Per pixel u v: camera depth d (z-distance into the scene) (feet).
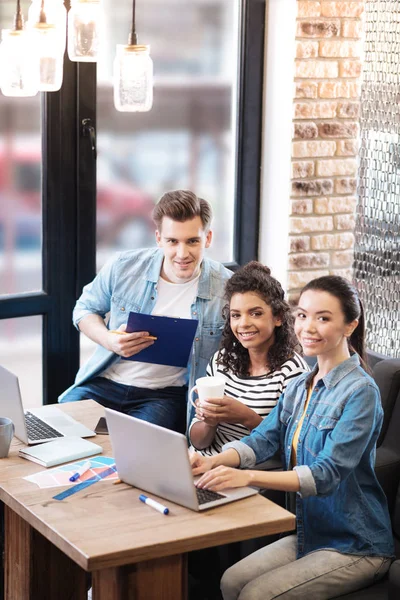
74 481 7.73
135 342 9.89
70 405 9.76
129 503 7.30
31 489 7.55
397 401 9.73
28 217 12.30
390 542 8.31
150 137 13.00
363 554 8.09
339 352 8.30
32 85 7.95
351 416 7.93
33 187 12.25
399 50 12.18
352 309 8.16
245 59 13.29
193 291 11.11
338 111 13.23
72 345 12.77
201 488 7.54
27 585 8.29
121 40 12.53
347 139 13.38
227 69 13.39
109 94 12.53
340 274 13.76
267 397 9.33
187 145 13.33
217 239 13.88
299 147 13.10
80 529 6.81
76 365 12.85
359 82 13.28
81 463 8.14
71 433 8.82
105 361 11.28
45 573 8.36
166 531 6.81
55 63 7.91
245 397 9.41
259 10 13.21
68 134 12.16
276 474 7.66
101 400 11.24
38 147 12.17
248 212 13.84
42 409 9.57
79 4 7.97
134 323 9.86
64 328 12.67
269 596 7.75
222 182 13.73
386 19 12.44
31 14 7.89
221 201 13.78
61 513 7.09
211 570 9.61
